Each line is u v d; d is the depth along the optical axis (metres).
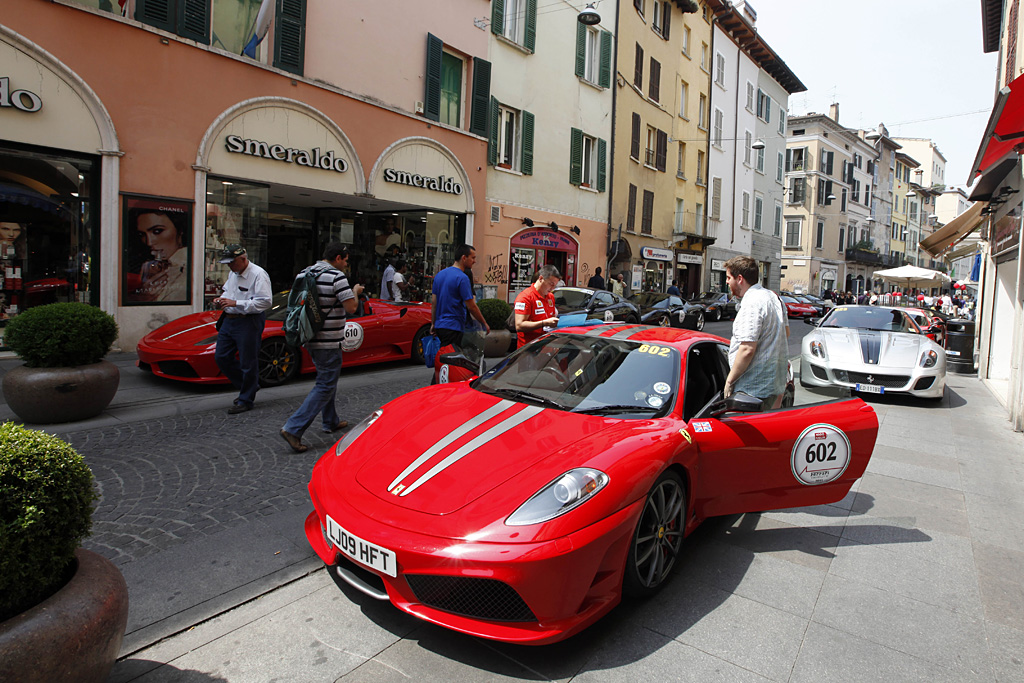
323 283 4.74
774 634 2.62
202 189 9.66
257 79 10.35
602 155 20.38
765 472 3.36
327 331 4.77
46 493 1.76
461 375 5.42
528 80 16.95
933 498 4.48
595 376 3.58
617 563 2.50
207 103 9.67
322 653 2.37
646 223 24.25
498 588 2.27
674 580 3.07
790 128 42.88
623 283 21.77
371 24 12.27
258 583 2.85
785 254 43.25
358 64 12.09
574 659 2.38
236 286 5.89
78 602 1.77
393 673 2.26
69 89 8.21
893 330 8.77
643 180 23.77
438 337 5.94
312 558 3.12
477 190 15.31
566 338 4.07
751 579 3.12
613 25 20.55
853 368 7.96
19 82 7.79
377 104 12.42
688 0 24.95
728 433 3.20
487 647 2.44
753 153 33.78
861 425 3.62
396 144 12.95
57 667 1.67
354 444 3.06
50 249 8.45
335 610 2.66
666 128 25.25
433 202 14.20
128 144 8.81
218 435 5.16
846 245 47.59
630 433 2.89
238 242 10.50
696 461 3.08
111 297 8.75
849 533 3.78
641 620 2.68
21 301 8.24
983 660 2.50
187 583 2.82
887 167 54.59
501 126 16.45
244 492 3.93
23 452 1.76
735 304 24.75
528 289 5.92
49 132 8.07
